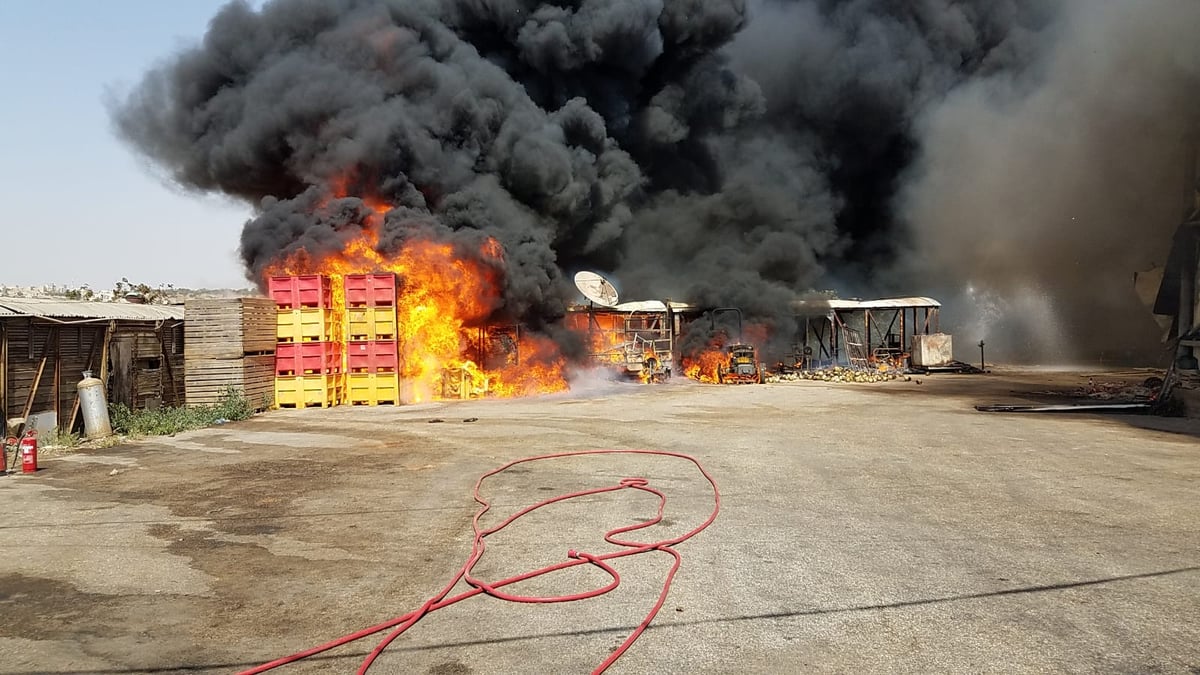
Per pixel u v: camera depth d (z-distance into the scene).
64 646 4.88
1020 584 5.91
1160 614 5.25
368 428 16.52
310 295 21.73
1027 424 16.23
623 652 4.70
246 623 5.28
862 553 6.80
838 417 17.97
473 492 9.62
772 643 4.82
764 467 11.28
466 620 5.30
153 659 4.69
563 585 6.03
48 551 7.06
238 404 18.89
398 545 7.24
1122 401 21.02
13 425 13.55
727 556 6.74
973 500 8.97
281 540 7.43
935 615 5.27
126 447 13.80
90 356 15.91
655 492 9.55
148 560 6.78
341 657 4.70
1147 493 9.30
